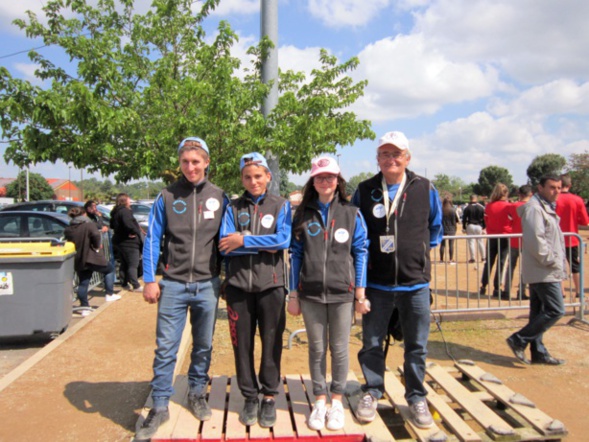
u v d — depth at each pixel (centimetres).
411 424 309
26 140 585
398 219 301
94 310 689
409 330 311
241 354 301
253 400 305
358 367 462
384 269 304
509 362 479
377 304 312
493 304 688
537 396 400
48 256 533
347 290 293
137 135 640
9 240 643
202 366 319
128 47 718
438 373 387
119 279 971
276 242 289
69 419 342
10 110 553
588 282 910
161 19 727
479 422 309
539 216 450
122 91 651
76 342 521
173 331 305
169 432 290
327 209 299
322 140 675
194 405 311
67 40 664
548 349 514
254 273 293
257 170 300
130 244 830
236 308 298
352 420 308
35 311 536
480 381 370
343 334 299
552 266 444
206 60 668
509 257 615
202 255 304
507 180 6175
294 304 306
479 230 1190
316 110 633
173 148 622
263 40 661
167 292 304
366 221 309
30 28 677
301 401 336
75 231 686
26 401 371
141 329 574
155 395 301
